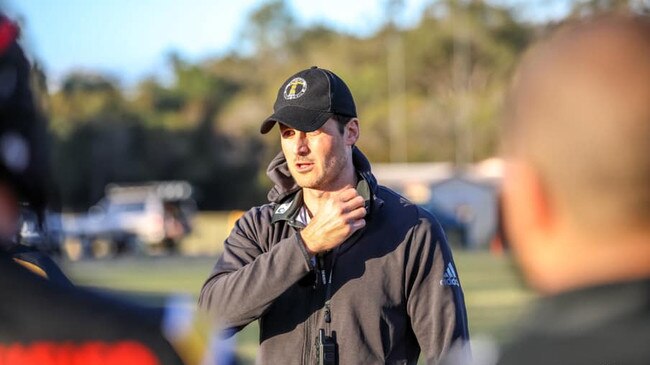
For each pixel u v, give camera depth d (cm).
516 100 248
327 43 11444
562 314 236
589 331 231
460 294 656
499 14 10344
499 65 10088
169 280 2988
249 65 11431
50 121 276
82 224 5712
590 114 232
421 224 659
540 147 239
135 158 9675
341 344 638
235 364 274
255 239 680
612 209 231
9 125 255
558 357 233
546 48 246
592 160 231
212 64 11256
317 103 661
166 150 9769
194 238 6400
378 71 10244
